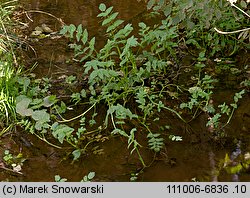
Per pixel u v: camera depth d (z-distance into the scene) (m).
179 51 5.09
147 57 4.84
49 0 6.16
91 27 5.62
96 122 4.31
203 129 4.18
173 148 4.01
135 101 4.48
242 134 4.11
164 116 4.33
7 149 4.08
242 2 4.41
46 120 4.04
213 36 5.02
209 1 4.30
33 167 3.91
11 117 4.34
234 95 4.51
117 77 4.49
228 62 4.91
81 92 4.45
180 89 4.57
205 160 3.89
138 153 3.84
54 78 4.84
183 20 4.66
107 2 6.07
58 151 4.04
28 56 5.16
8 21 5.53
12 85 4.44
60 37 5.45
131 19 5.70
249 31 4.69
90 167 3.88
